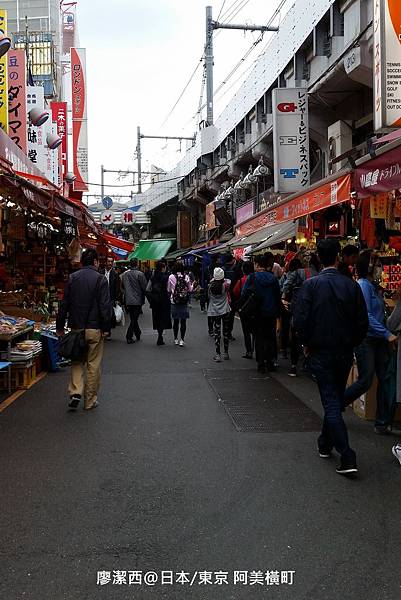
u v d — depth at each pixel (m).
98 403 7.20
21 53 11.47
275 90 13.84
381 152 5.68
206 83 29.25
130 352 11.59
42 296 12.52
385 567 3.26
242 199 26.25
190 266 32.59
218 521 3.84
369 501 4.16
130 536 3.63
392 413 5.77
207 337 14.14
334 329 4.72
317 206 7.75
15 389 7.98
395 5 6.14
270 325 9.18
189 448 5.39
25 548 3.47
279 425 6.18
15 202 9.02
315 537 3.61
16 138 11.53
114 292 14.83
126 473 4.74
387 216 6.96
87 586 3.07
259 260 9.25
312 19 13.61
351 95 13.95
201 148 30.12
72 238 13.95
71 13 29.11
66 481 4.56
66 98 24.31
